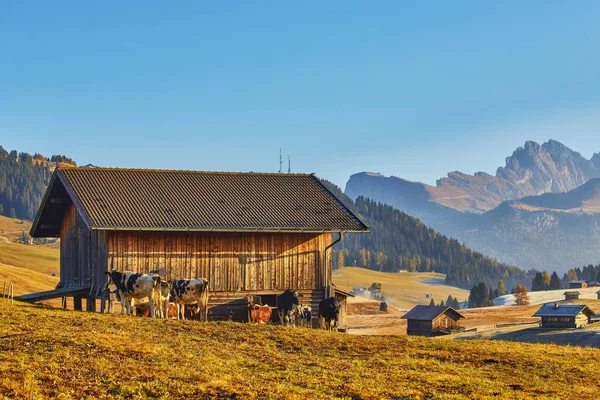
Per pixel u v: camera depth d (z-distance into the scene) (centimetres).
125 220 3853
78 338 2394
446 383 2147
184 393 1806
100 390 1770
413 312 11738
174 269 4009
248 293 4181
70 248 4656
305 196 4697
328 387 1988
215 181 4669
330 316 4112
